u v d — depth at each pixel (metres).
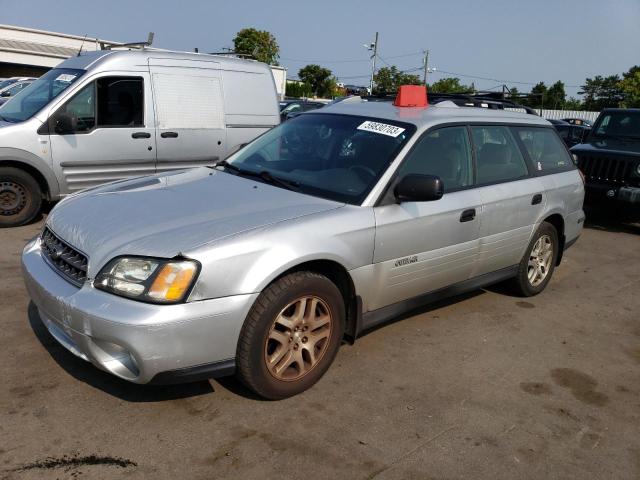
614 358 4.15
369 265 3.45
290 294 3.02
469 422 3.15
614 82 65.94
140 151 7.00
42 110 6.38
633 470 2.85
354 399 3.28
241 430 2.89
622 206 8.19
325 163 3.87
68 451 2.64
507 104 5.38
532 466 2.82
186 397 3.15
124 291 2.70
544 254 5.23
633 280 6.10
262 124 8.05
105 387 3.18
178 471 2.56
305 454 2.75
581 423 3.24
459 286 4.31
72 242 3.03
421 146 3.85
